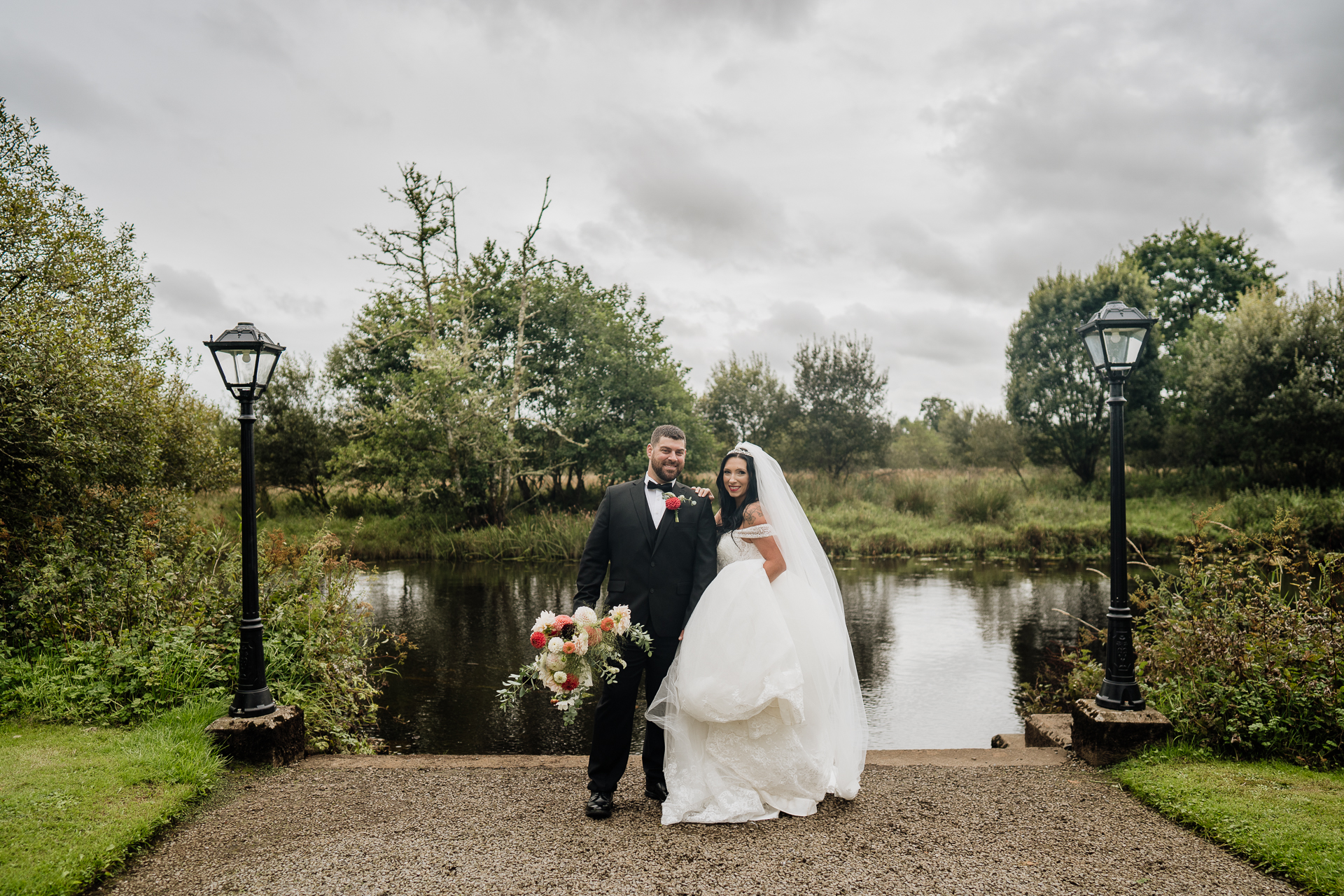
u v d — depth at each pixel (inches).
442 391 791.7
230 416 904.9
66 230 300.5
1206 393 821.2
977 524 738.2
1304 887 117.4
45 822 137.0
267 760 177.5
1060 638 378.6
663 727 151.0
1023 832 138.9
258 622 187.3
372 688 269.1
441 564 677.3
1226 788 154.0
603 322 952.3
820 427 1027.3
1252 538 236.2
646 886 117.3
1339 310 773.9
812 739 149.7
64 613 231.6
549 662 139.8
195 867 126.2
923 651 356.8
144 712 195.8
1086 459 904.3
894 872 122.5
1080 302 888.3
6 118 290.5
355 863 126.6
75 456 271.7
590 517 803.4
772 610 146.9
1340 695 175.2
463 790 162.6
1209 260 1414.9
